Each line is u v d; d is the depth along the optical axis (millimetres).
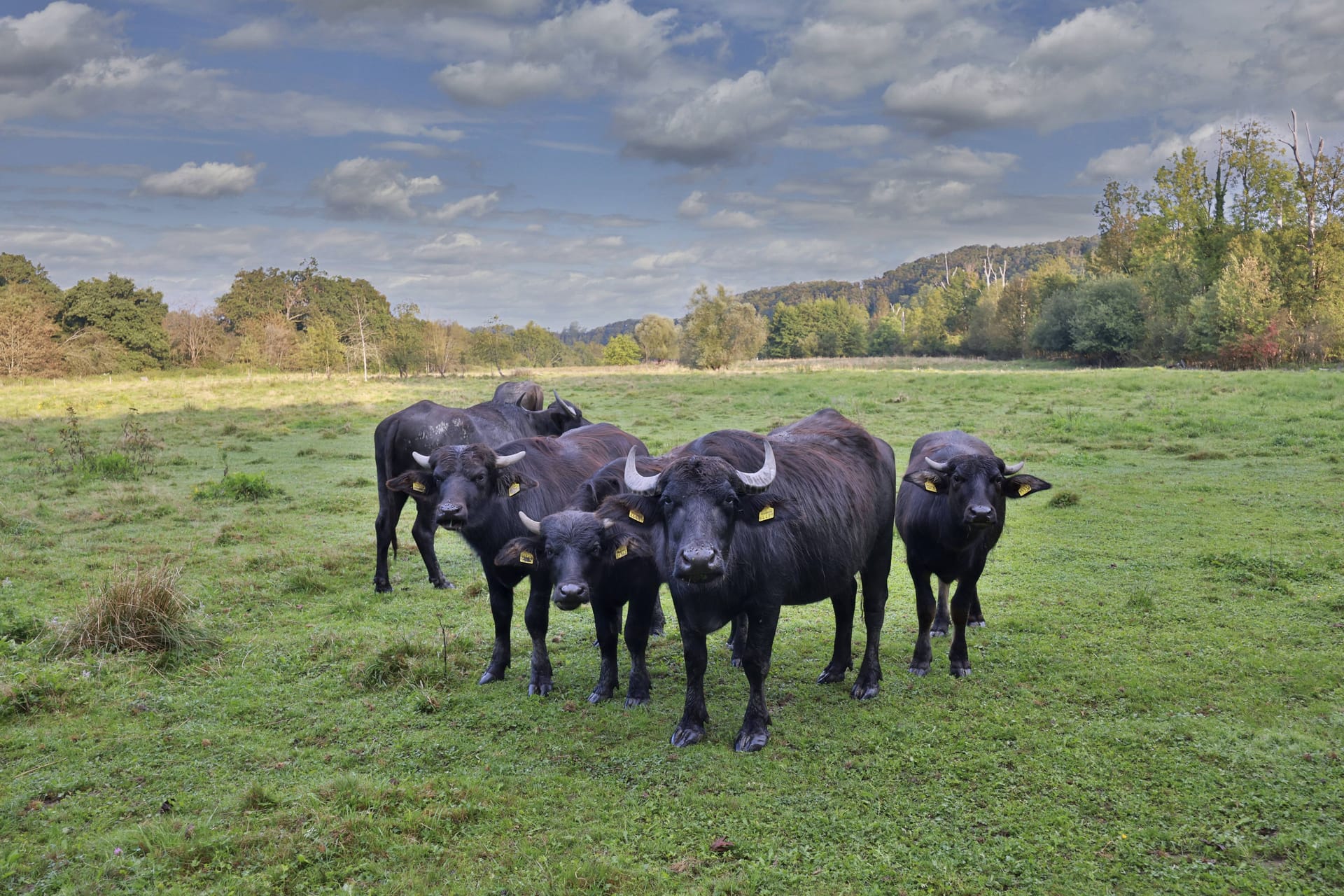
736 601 5543
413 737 5707
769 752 5398
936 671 6746
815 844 4355
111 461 16297
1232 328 49938
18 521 11922
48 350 66938
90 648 7031
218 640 7426
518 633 8000
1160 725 5539
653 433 20891
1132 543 10320
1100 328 60938
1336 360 48062
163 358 81812
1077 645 7113
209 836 4398
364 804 4723
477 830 4531
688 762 5281
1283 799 4586
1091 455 16234
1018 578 9141
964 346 95688
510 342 88625
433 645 7219
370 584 9570
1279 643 6977
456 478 6781
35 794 4895
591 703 6332
